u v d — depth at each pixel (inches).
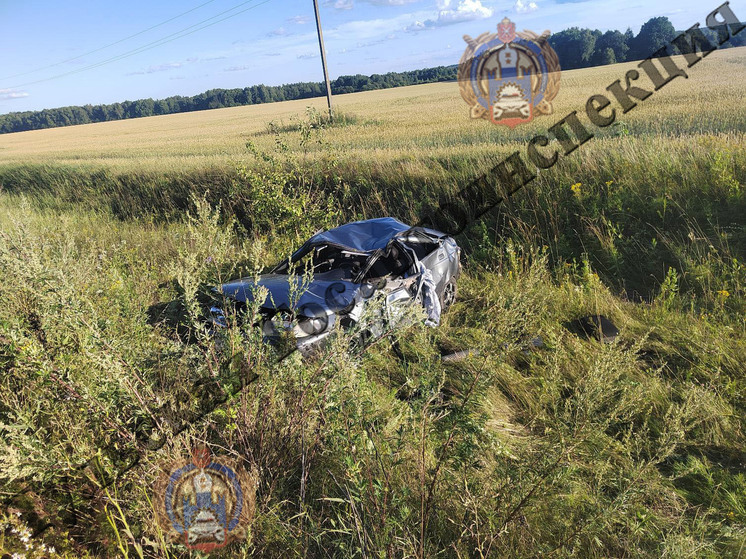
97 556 99.9
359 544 97.5
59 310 117.2
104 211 597.9
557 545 105.3
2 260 148.9
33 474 101.4
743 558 103.4
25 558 90.9
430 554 99.9
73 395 111.0
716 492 123.6
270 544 102.3
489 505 109.5
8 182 856.9
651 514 114.0
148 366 123.7
